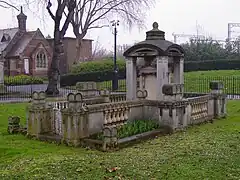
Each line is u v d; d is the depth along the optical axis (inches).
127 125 386.9
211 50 1800.0
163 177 232.5
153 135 377.7
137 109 415.5
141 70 502.6
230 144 330.6
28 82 1553.9
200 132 407.8
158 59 472.1
